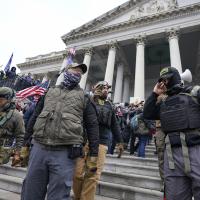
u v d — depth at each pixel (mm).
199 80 31328
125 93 31500
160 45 28984
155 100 2896
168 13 25719
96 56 32531
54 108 2770
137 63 24672
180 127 2477
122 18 29656
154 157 8555
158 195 4363
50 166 2602
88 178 3936
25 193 2646
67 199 2561
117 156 7680
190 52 30484
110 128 4629
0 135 4527
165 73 2850
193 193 2293
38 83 15680
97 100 4629
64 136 2604
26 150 3170
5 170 6703
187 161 2332
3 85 14383
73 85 3031
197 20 24141
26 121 8820
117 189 4789
